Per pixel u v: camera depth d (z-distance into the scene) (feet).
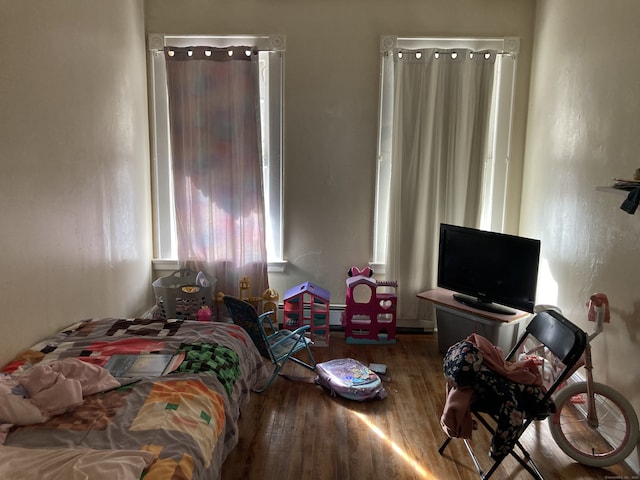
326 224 14.17
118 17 11.68
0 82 7.52
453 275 12.92
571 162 11.02
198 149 13.55
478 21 13.35
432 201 13.73
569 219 11.05
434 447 9.16
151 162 13.93
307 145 13.85
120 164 11.87
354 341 13.65
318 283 14.40
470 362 7.88
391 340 13.66
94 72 10.48
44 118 8.63
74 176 9.67
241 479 8.21
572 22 11.14
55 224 9.03
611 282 9.28
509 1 13.26
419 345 13.58
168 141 13.89
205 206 13.79
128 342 8.84
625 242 8.84
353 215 14.14
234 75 13.26
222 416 7.23
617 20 9.30
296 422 9.86
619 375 8.96
